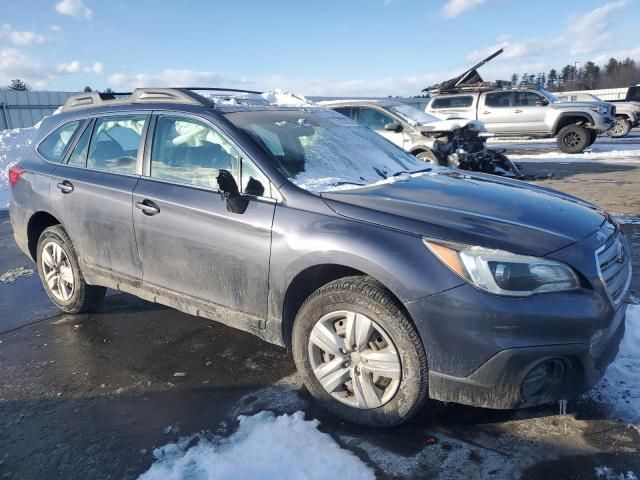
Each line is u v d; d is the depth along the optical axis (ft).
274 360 11.87
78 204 13.25
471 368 8.06
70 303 14.55
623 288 9.14
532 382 8.05
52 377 11.40
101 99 14.25
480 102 54.08
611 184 32.86
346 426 9.27
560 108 50.70
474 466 8.16
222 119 11.17
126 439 9.14
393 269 8.35
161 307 15.29
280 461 8.32
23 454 8.86
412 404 8.65
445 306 8.06
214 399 10.32
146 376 11.32
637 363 10.64
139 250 12.03
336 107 35.50
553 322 7.76
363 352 9.02
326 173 10.79
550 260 8.00
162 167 11.90
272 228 9.65
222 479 7.96
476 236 8.23
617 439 8.62
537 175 36.50
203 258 10.77
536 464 8.15
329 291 9.17
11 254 21.79
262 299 10.06
